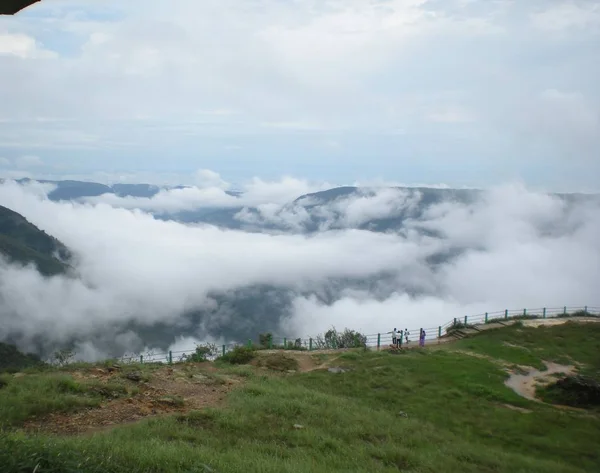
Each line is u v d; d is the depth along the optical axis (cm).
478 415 1892
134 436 1067
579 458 1544
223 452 1017
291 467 948
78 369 1808
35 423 1167
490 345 3200
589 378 2350
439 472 1173
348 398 1939
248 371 2133
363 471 1030
